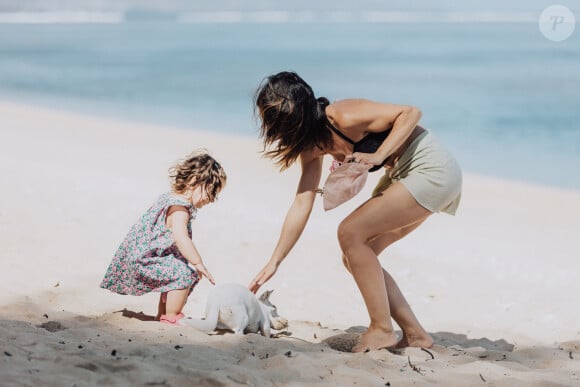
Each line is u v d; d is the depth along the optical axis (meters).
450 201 4.75
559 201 10.80
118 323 4.96
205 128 16.20
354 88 21.73
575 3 72.62
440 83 22.52
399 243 8.45
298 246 7.91
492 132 15.95
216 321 4.87
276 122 4.59
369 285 4.73
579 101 19.20
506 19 58.84
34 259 6.58
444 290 6.90
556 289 7.01
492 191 11.34
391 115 4.55
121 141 14.30
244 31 47.75
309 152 4.84
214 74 25.39
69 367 3.82
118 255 5.16
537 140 15.17
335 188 4.54
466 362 4.64
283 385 3.93
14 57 32.12
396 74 24.47
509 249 8.39
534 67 25.59
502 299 6.66
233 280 6.71
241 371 4.00
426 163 4.65
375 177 11.67
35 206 8.45
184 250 5.07
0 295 5.54
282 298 6.38
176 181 5.21
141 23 61.97
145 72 26.41
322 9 90.25
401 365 4.47
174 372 3.92
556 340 5.60
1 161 11.29
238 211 9.30
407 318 5.00
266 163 12.54
